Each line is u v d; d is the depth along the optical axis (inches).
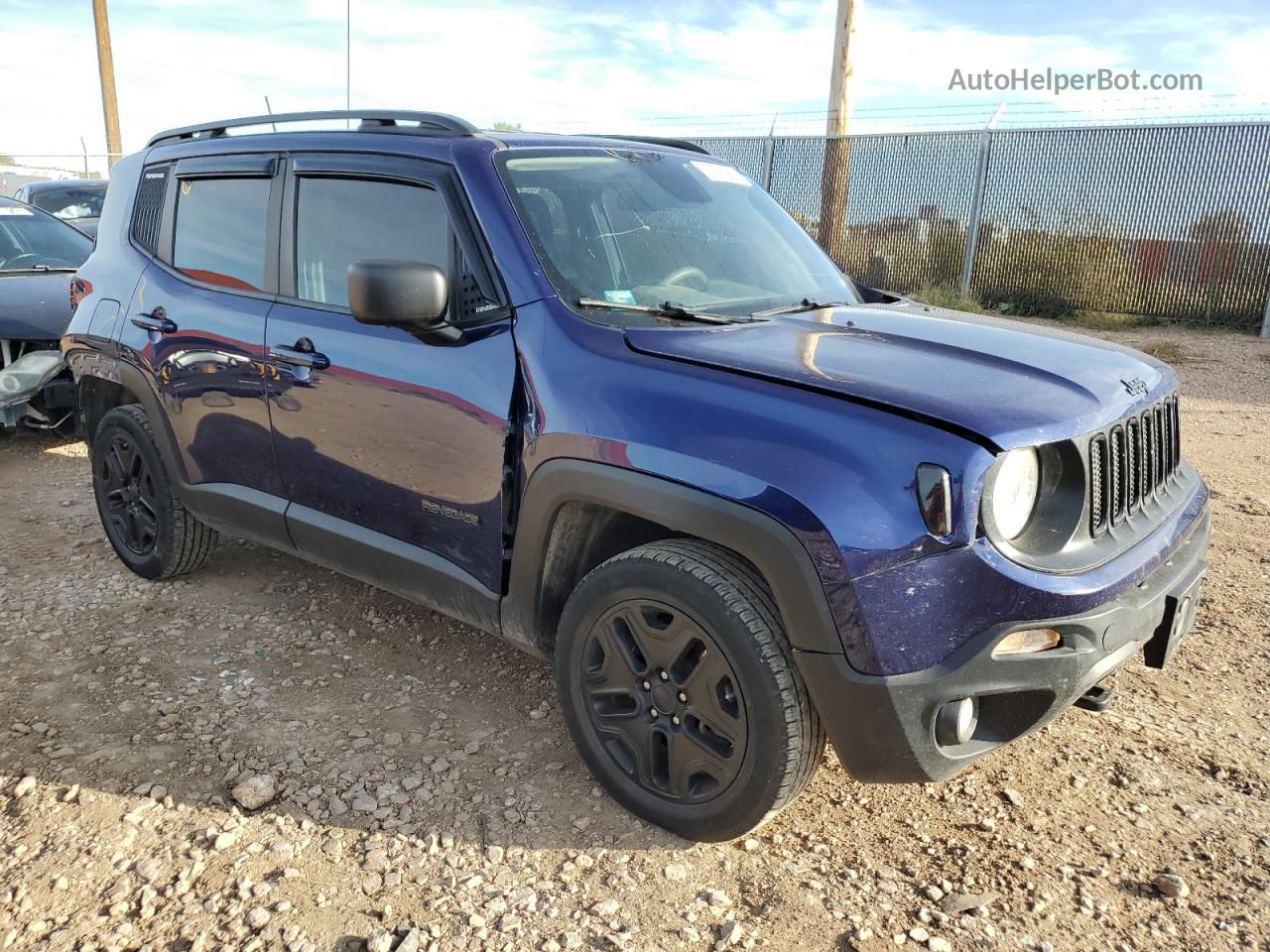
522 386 106.8
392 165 124.0
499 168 118.2
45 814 106.8
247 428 139.9
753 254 135.6
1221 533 196.5
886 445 85.6
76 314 172.1
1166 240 486.9
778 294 129.7
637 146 142.6
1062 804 110.0
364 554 128.4
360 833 104.4
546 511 104.0
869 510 84.7
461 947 88.8
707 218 136.1
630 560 99.7
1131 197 491.2
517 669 141.3
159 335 152.1
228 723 125.9
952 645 85.1
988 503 84.0
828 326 114.0
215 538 167.8
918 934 90.6
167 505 161.3
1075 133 499.2
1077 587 87.0
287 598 165.2
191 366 146.3
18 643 147.2
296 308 132.8
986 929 91.3
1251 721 127.1
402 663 142.8
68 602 162.2
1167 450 111.1
